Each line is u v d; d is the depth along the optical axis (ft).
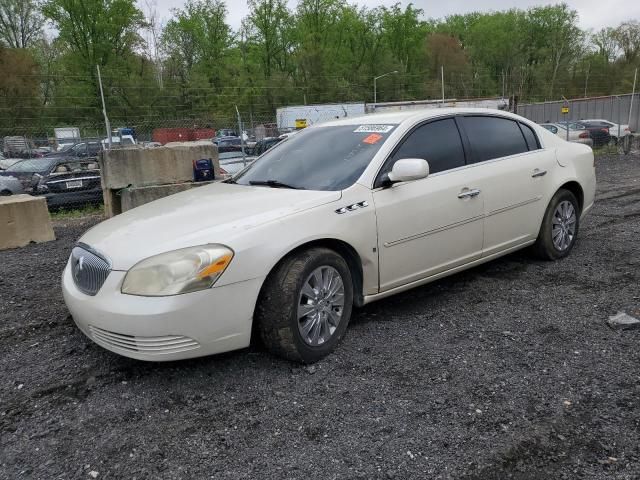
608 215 25.30
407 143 13.58
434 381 10.41
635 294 14.49
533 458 8.13
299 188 12.87
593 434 8.62
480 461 8.10
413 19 211.41
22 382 11.03
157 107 98.89
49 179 37.99
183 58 180.86
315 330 11.26
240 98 138.72
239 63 186.09
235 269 10.18
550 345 11.74
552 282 15.74
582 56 222.07
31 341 13.10
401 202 12.80
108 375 11.16
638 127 100.22
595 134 79.77
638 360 10.91
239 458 8.39
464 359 11.25
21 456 8.66
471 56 235.61
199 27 180.24
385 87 196.44
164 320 9.70
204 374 10.98
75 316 11.10
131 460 8.45
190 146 33.09
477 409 9.41
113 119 95.04
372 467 8.06
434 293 15.24
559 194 17.26
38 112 91.76
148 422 9.45
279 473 8.01
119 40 152.35
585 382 10.16
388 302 14.69
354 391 10.17
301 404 9.80
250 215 11.14
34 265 20.59
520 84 214.48
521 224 16.08
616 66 206.69
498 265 17.51
